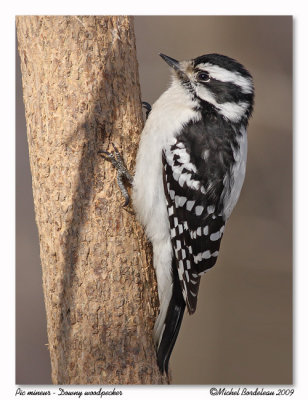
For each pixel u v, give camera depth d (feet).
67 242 25.16
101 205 25.44
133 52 26.81
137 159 26.68
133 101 26.63
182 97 28.76
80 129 25.25
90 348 24.93
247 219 50.78
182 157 27.35
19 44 26.37
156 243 27.27
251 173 50.90
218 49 49.39
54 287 25.43
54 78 25.25
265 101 51.13
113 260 25.46
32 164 26.16
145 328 25.88
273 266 49.78
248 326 49.08
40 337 39.17
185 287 27.32
